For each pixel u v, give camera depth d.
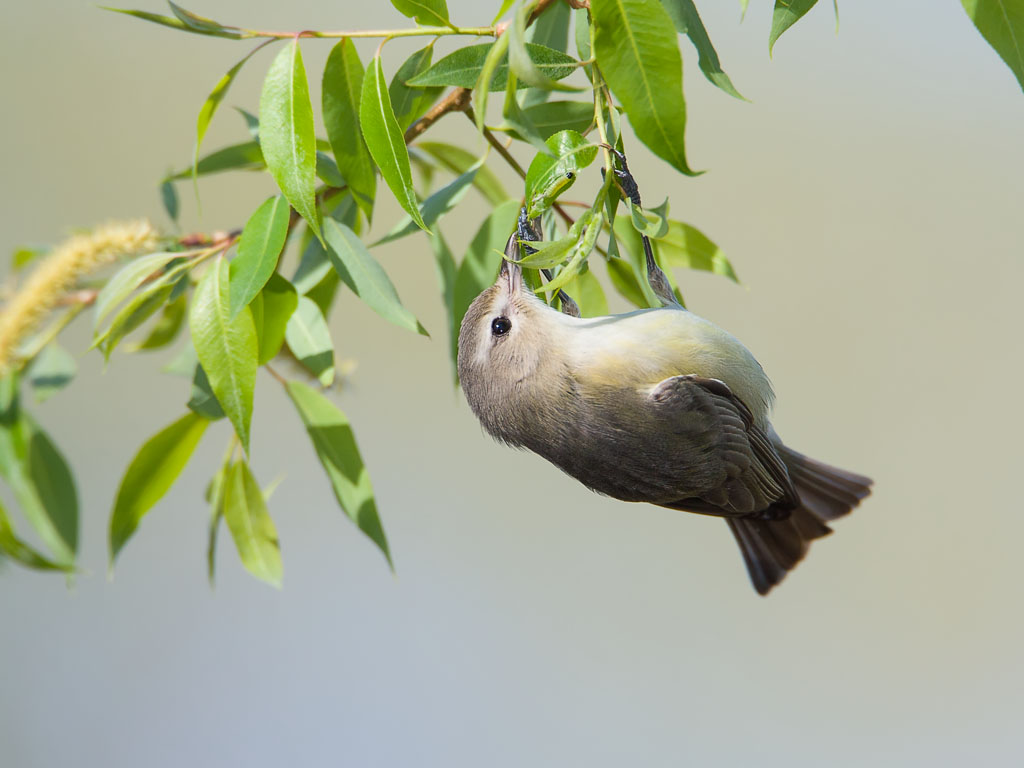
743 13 4.75
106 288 5.80
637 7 4.38
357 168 5.66
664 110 4.44
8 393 7.89
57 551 8.06
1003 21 4.53
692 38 4.98
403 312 5.58
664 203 5.14
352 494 6.45
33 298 6.69
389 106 4.88
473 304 6.03
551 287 4.64
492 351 5.92
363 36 5.10
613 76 4.45
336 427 6.49
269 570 6.45
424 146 7.57
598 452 5.88
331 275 7.02
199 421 6.73
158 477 6.72
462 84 4.91
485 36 5.05
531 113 6.15
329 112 5.59
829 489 7.11
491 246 6.47
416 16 4.98
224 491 6.46
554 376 5.84
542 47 4.94
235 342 5.25
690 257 6.61
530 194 4.81
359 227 6.52
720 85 4.96
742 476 6.04
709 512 6.29
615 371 5.79
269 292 5.71
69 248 6.69
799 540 7.11
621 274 6.73
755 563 7.20
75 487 8.13
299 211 5.03
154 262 5.92
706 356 5.93
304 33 5.17
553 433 5.90
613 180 4.91
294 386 6.54
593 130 5.71
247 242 5.22
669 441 5.81
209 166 6.97
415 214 4.83
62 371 8.10
